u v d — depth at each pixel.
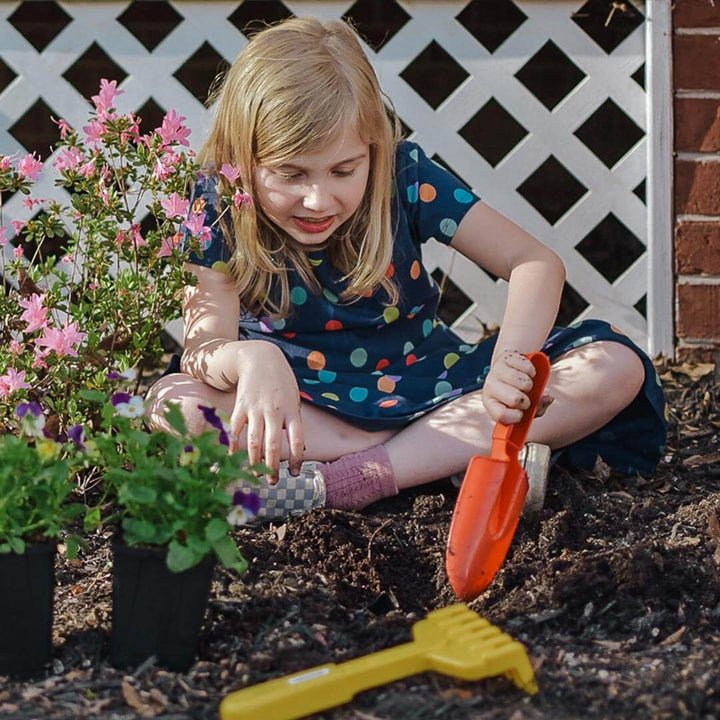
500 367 1.74
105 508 1.99
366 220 2.06
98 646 1.51
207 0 2.95
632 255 3.41
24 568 1.41
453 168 2.99
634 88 2.94
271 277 2.12
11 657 1.44
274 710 1.29
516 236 2.14
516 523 1.67
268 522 1.97
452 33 2.96
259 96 1.87
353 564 1.81
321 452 2.05
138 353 2.06
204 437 1.43
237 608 1.59
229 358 1.86
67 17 3.31
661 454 2.22
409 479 2.01
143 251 2.04
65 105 2.99
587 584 1.61
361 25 3.37
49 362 1.95
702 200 2.88
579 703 1.34
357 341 2.20
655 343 2.95
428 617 1.47
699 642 1.53
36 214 2.99
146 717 1.34
